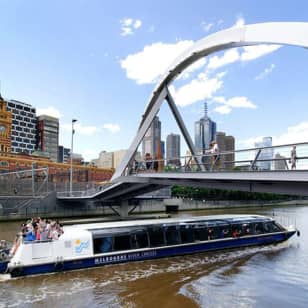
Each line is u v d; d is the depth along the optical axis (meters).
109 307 15.84
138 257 24.44
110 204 58.44
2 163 93.50
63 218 55.75
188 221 28.33
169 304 16.19
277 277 20.56
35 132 173.12
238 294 17.56
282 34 23.30
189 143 42.16
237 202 97.75
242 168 27.20
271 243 31.08
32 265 20.61
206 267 22.91
